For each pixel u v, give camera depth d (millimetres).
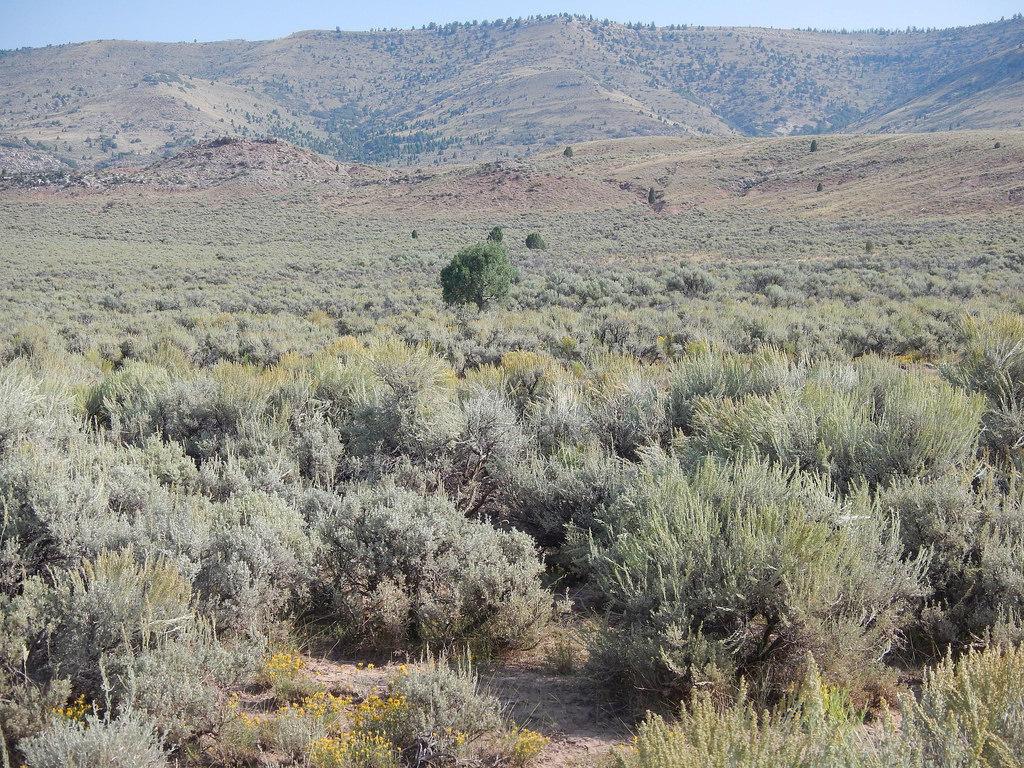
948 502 4973
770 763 2588
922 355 15859
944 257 45750
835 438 6164
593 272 45781
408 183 147250
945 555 4703
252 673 3955
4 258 63938
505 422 7602
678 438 7289
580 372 12625
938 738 2688
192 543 4664
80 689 3654
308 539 5188
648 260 59469
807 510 4688
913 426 6109
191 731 3471
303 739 3410
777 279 34625
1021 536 4680
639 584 4266
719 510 4715
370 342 17391
